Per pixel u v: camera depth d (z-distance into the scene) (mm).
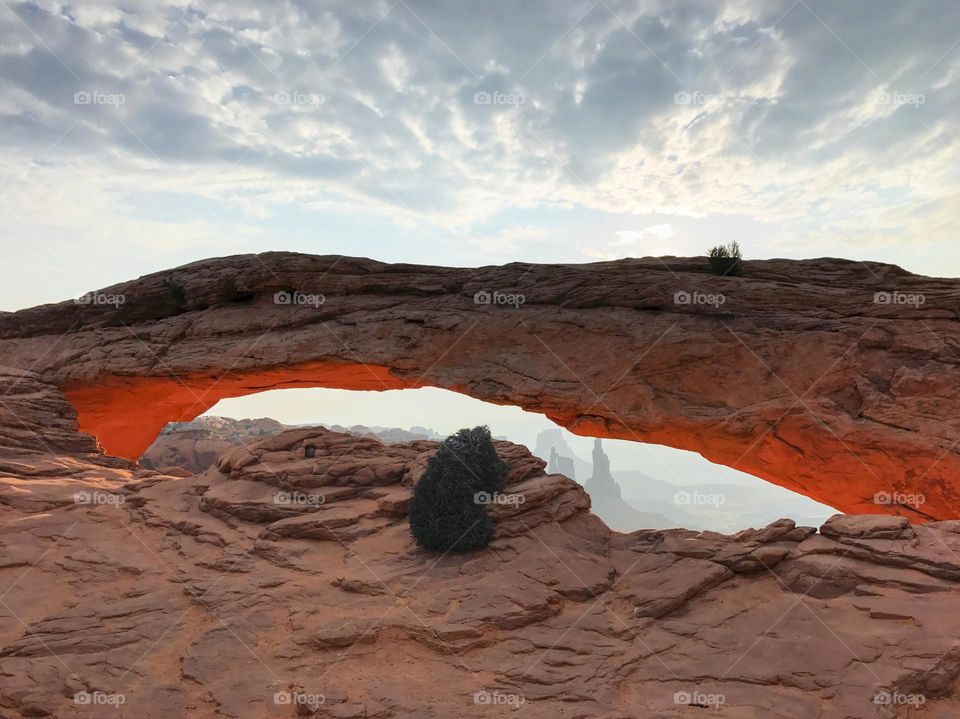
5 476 20703
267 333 31547
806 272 25453
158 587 13906
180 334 32812
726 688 9492
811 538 13305
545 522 15602
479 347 28469
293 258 31875
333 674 10445
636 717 8953
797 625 10844
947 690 9047
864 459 21984
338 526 16234
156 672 10727
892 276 23984
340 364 30234
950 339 21797
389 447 21547
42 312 36062
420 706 9438
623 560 14289
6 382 30969
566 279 28281
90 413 36188
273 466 19734
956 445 19969
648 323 26047
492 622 11555
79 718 9477
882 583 11352
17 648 11297
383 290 31500
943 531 12812
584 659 10570
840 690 9039
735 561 12914
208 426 72125
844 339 23094
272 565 14750
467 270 31156
